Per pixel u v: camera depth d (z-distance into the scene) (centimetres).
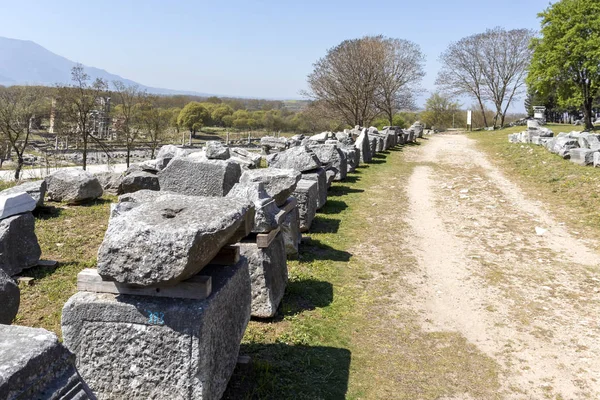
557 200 1170
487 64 4319
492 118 6066
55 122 2495
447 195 1286
